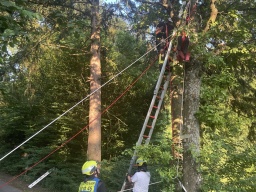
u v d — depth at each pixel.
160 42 8.05
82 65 15.35
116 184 10.77
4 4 5.38
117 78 14.86
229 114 9.36
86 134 15.03
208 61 7.02
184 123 7.32
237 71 11.15
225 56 8.71
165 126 15.60
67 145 15.14
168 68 7.79
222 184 7.23
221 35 7.98
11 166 15.96
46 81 15.62
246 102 12.31
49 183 13.02
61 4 11.78
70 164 13.74
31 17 5.58
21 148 15.89
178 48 7.23
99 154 12.39
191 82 7.38
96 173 5.39
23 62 11.90
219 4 9.38
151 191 9.73
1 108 17.58
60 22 8.70
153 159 6.74
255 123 12.23
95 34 12.63
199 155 6.98
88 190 5.16
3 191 12.60
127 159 12.54
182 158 7.46
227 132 8.30
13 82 13.94
